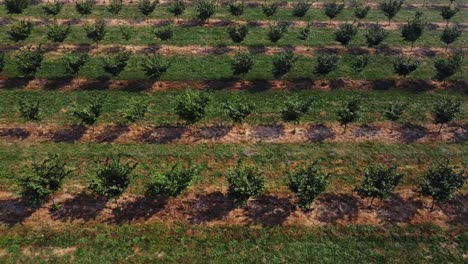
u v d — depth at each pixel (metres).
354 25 56.41
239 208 29.17
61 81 41.66
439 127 38.28
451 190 27.77
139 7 53.53
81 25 52.50
